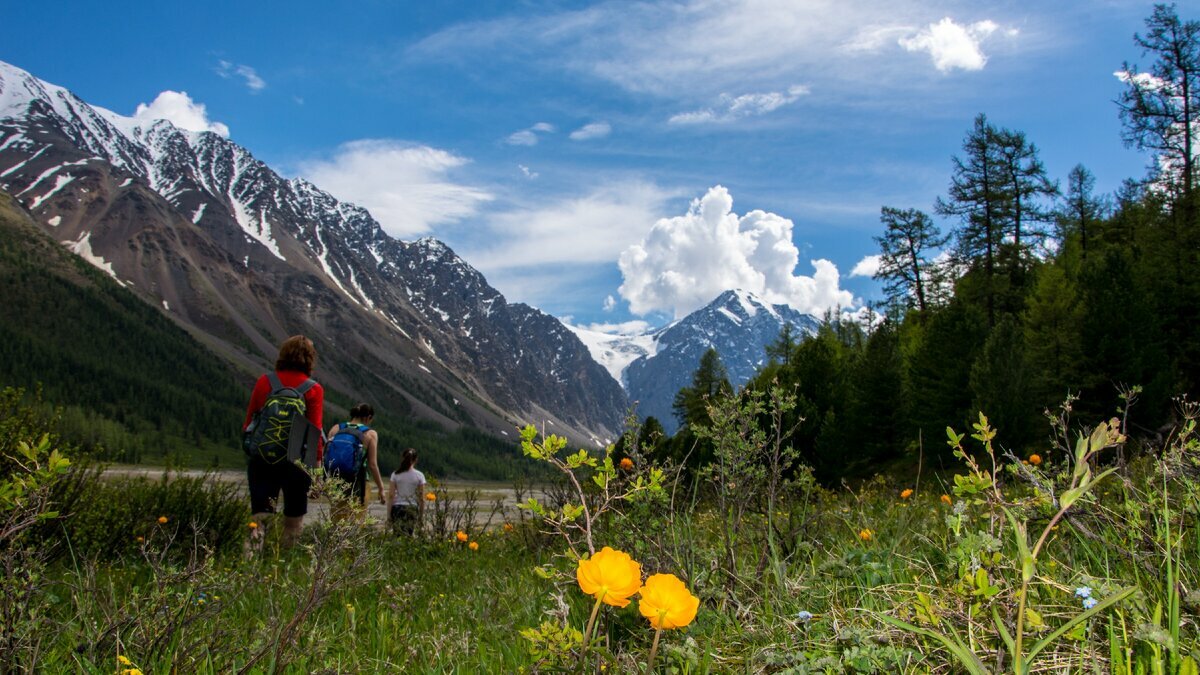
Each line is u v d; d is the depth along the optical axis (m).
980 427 1.97
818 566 2.83
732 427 2.96
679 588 1.25
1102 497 2.40
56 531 4.71
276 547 5.55
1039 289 45.97
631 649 2.25
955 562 1.82
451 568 5.64
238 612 3.32
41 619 2.11
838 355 58.44
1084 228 58.38
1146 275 39.09
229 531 6.59
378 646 2.78
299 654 2.33
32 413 5.05
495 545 7.37
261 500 6.31
